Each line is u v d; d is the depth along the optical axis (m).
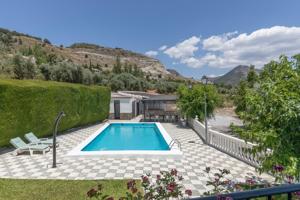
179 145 12.60
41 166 9.09
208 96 20.27
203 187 6.94
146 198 3.56
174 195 3.67
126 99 28.17
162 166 9.13
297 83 4.47
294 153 4.09
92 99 21.95
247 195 1.60
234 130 5.60
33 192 6.48
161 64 173.00
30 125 13.41
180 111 23.34
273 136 4.16
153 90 60.47
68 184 7.08
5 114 11.37
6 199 6.05
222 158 10.30
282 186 1.71
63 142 14.18
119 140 17.98
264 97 4.69
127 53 176.50
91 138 14.59
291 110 4.02
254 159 8.97
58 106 16.09
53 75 39.59
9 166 9.09
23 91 12.66
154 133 20.62
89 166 9.11
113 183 7.17
